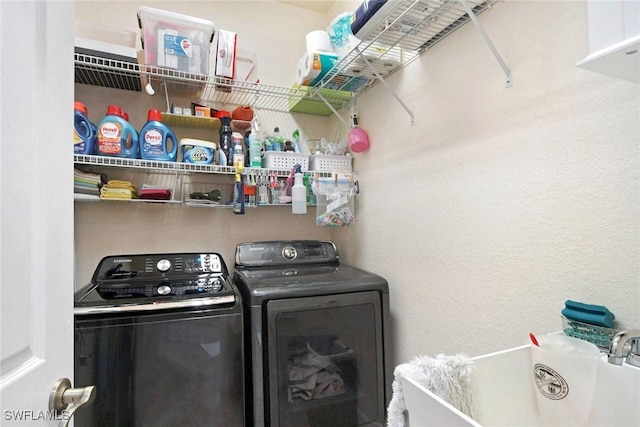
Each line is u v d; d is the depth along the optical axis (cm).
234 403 127
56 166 63
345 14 168
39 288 56
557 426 72
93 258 172
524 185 101
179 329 122
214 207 195
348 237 212
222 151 180
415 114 150
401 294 159
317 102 210
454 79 129
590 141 84
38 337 56
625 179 77
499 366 74
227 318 129
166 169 170
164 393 119
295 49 229
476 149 118
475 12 116
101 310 115
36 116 57
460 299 125
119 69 153
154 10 152
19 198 51
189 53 161
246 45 215
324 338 145
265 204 193
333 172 192
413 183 152
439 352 135
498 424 71
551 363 73
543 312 95
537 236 97
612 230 80
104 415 112
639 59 58
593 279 83
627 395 63
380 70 164
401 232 160
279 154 193
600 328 78
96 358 113
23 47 53
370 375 152
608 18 56
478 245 117
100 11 179
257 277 158
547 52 95
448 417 54
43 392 56
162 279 151
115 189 160
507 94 107
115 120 154
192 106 184
